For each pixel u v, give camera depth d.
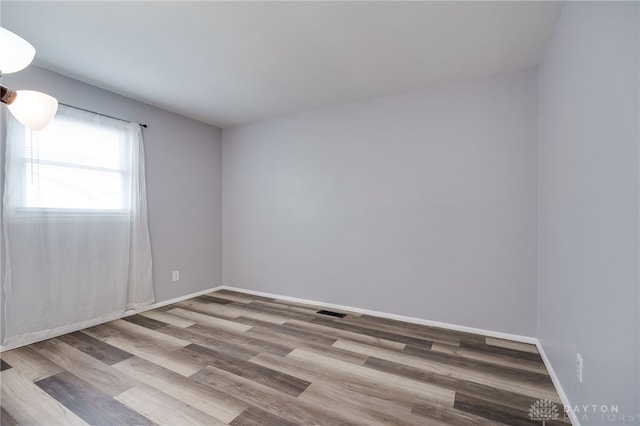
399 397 1.70
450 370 1.99
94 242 2.79
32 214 2.39
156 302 3.39
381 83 2.79
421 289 2.88
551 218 1.99
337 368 2.02
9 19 1.85
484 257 2.60
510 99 2.52
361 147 3.21
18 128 2.31
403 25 1.94
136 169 3.13
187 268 3.76
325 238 3.44
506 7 1.76
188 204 3.78
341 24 1.93
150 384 1.82
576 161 1.50
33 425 1.47
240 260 4.13
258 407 1.61
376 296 3.12
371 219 3.14
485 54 2.28
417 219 2.90
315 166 3.51
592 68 1.31
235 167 4.16
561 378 1.71
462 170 2.70
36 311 2.41
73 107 2.65
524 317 2.45
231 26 1.95
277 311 3.26
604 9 1.20
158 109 3.42
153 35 2.04
